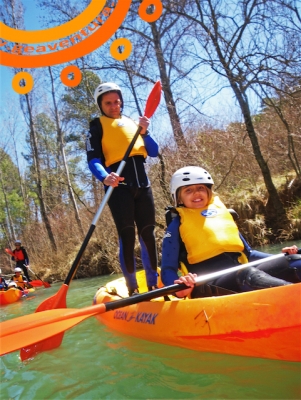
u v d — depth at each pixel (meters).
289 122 9.18
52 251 12.92
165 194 8.70
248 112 8.25
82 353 2.36
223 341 1.83
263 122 10.23
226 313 1.83
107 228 10.08
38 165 14.70
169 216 2.63
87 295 5.36
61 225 14.54
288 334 1.57
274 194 8.20
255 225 8.06
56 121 14.10
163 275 2.38
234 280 2.09
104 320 3.06
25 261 10.21
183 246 2.48
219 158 9.37
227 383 1.58
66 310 2.13
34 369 2.19
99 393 1.70
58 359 2.31
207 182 2.52
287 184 8.79
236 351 1.80
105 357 2.20
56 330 2.03
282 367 1.63
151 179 9.01
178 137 8.87
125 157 2.96
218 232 2.37
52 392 1.78
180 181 2.53
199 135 9.38
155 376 1.79
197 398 1.50
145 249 3.15
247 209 8.47
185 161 8.66
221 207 2.54
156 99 3.56
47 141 21.33
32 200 26.53
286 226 7.94
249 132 8.34
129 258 3.03
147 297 2.08
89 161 3.08
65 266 11.08
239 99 8.20
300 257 2.13
